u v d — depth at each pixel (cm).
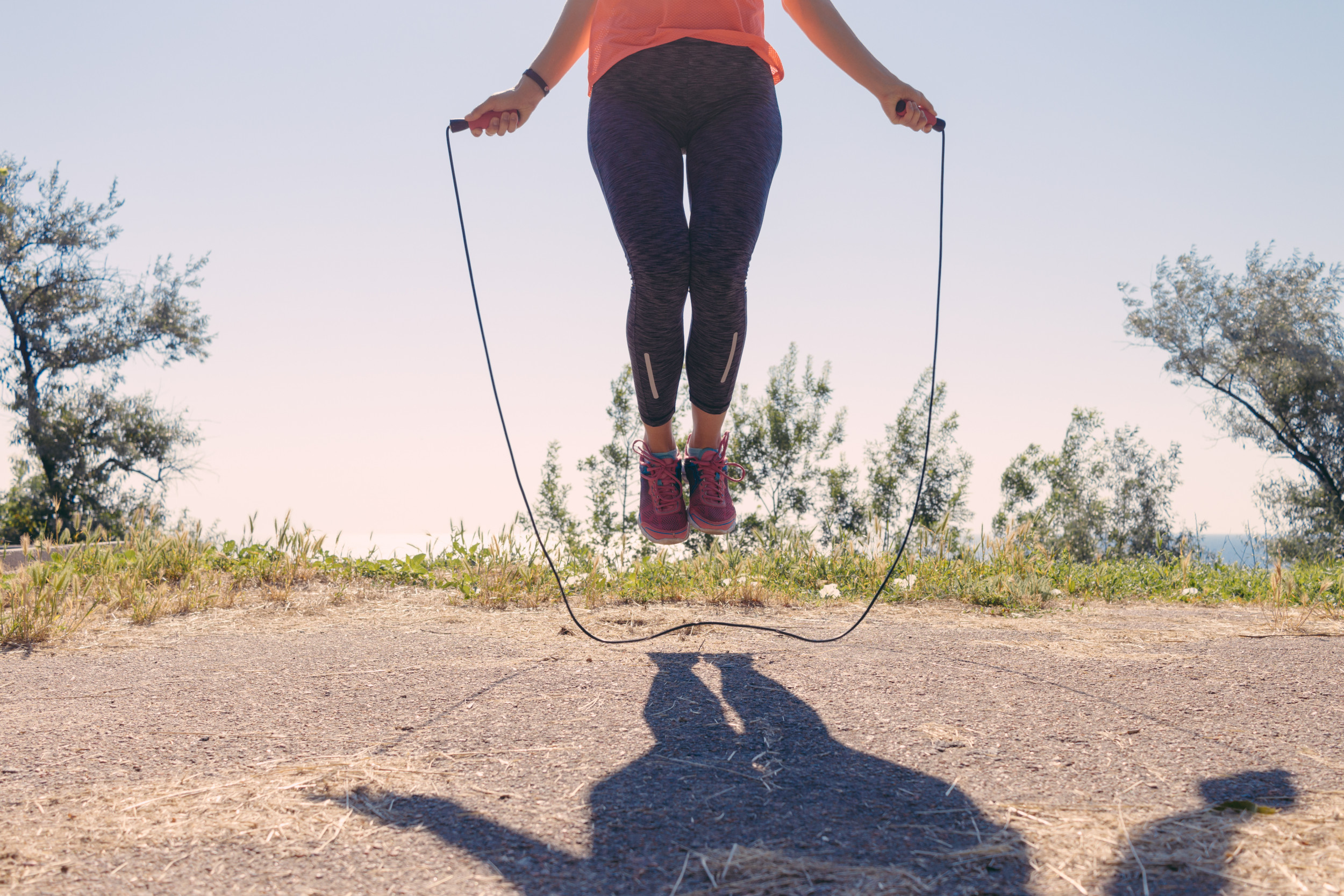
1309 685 179
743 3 205
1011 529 477
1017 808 113
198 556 404
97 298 1973
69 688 188
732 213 186
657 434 226
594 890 91
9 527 1770
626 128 194
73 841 105
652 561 431
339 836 106
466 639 244
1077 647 225
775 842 103
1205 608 353
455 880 94
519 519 414
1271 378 1820
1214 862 96
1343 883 90
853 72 207
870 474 2048
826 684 181
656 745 142
